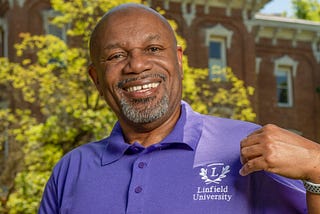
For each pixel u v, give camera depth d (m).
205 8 18.70
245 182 1.92
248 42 19.31
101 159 2.19
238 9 19.30
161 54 2.19
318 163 1.67
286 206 1.91
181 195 1.93
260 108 20.12
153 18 2.20
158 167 2.02
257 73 20.34
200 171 1.97
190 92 9.73
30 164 8.40
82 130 8.41
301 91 21.06
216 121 2.17
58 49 9.14
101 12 9.66
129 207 1.96
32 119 8.88
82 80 8.91
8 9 15.63
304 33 21.20
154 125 2.20
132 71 2.14
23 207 7.60
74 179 2.23
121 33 2.16
